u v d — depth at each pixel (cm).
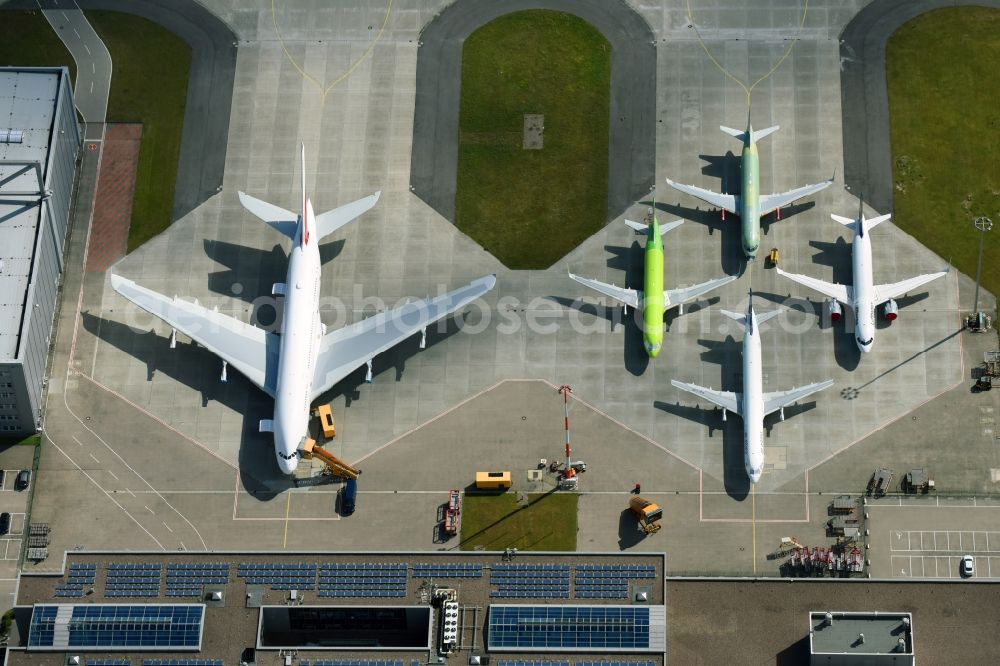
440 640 18775
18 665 18712
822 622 18912
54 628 18812
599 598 19000
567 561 19225
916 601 19225
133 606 18938
